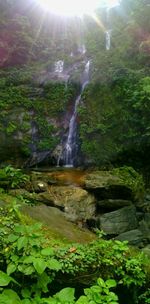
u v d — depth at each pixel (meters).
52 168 9.45
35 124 10.41
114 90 9.83
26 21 15.47
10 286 2.91
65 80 11.67
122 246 3.43
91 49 14.48
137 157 9.05
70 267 3.17
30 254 2.76
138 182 7.68
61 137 10.41
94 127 9.76
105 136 9.49
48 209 5.43
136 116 9.03
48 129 10.41
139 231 6.02
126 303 3.39
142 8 12.39
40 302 2.53
